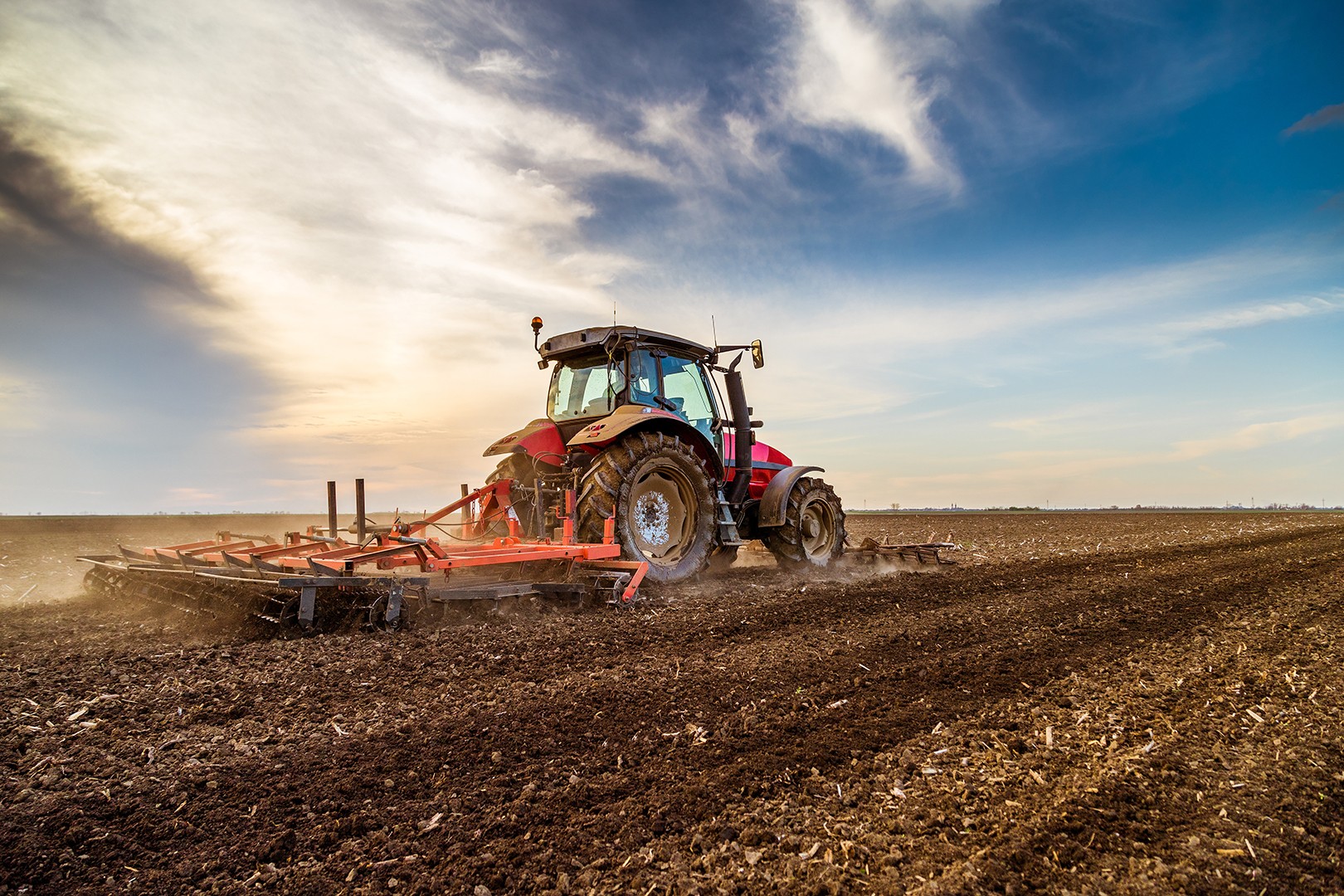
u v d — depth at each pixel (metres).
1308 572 7.82
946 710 3.06
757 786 2.31
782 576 7.74
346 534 8.27
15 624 5.02
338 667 3.68
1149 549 11.43
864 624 4.95
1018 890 1.72
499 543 5.86
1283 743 2.65
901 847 1.94
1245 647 4.22
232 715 2.98
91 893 1.76
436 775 2.42
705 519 6.86
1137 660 3.92
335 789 2.31
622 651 4.10
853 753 2.58
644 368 6.90
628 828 2.06
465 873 1.84
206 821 2.11
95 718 2.94
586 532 6.08
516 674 3.59
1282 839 1.96
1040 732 2.79
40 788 2.31
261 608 4.55
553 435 6.91
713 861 1.88
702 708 3.08
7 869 1.85
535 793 2.28
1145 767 2.43
